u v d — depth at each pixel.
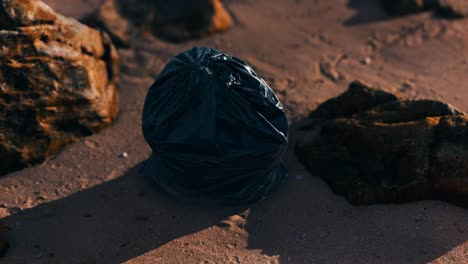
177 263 2.30
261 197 2.50
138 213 2.47
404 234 2.37
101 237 2.39
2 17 2.60
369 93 2.70
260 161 2.36
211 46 3.37
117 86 3.07
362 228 2.40
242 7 3.67
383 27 3.51
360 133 2.55
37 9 2.68
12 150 2.59
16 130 2.60
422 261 2.29
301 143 2.71
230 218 2.46
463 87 3.05
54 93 2.67
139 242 2.37
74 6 3.68
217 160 2.31
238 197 2.46
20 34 2.62
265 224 2.44
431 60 3.25
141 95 3.03
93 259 2.32
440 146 2.41
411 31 3.47
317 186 2.57
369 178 2.49
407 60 3.26
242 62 2.46
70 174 2.62
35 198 2.52
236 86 2.36
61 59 2.72
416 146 2.43
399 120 2.55
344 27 3.52
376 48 3.36
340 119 2.65
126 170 2.65
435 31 3.46
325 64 3.24
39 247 2.34
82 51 2.85
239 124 2.32
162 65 3.22
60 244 2.36
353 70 3.20
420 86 3.06
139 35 3.38
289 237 2.39
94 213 2.47
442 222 2.40
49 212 2.46
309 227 2.42
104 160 2.69
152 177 2.54
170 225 2.43
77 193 2.54
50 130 2.68
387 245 2.34
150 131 2.38
